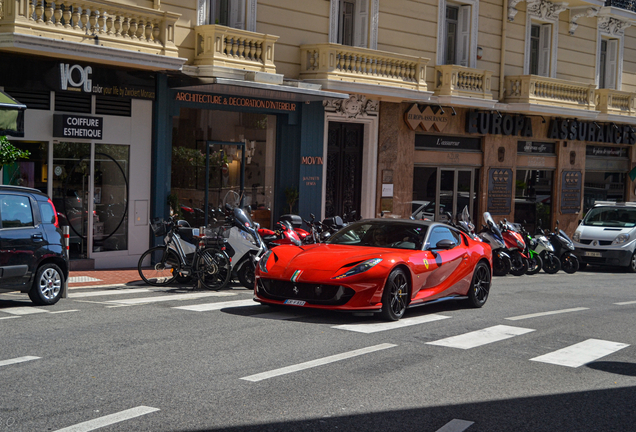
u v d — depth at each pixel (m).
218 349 7.43
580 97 27.22
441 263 10.54
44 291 10.05
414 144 22.42
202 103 17.02
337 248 10.05
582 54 28.23
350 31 20.73
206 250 12.34
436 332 9.01
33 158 14.32
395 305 9.62
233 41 16.75
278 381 6.31
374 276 9.20
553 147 27.75
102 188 15.44
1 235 9.45
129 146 15.84
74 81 14.34
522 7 25.47
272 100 18.50
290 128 19.22
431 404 5.85
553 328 9.80
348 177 20.95
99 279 13.61
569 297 13.77
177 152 16.88
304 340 8.08
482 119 23.98
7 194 9.73
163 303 10.57
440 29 22.78
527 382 6.74
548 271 19.33
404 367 7.06
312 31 19.36
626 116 29.19
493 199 25.12
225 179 18.02
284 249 10.06
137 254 16.16
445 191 23.72
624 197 31.56
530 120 25.89
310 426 5.14
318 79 18.66
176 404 5.50
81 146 15.04
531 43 26.55
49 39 13.09
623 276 19.80
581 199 28.86
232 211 12.73
